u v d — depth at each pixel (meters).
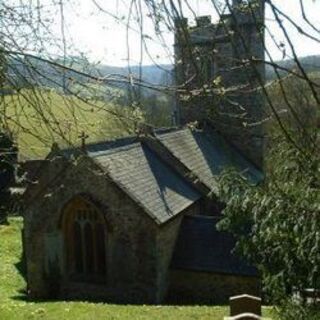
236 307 10.17
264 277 8.13
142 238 17.72
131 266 17.97
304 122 2.38
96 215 18.39
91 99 3.75
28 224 19.38
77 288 18.91
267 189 7.38
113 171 18.14
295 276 7.16
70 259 19.05
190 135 25.36
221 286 17.78
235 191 8.34
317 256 6.30
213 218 19.20
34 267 19.38
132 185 18.30
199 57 2.48
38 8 4.00
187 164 22.06
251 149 26.94
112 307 15.00
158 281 17.67
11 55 3.92
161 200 18.78
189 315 13.66
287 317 7.52
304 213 6.21
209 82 2.59
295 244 6.95
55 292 19.20
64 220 18.89
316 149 2.27
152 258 17.64
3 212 31.36
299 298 7.44
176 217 18.70
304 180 5.89
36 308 14.94
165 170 21.42
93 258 18.72
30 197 19.20
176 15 2.31
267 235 6.99
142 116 3.71
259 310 10.13
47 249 19.14
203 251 18.34
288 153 6.61
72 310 14.48
